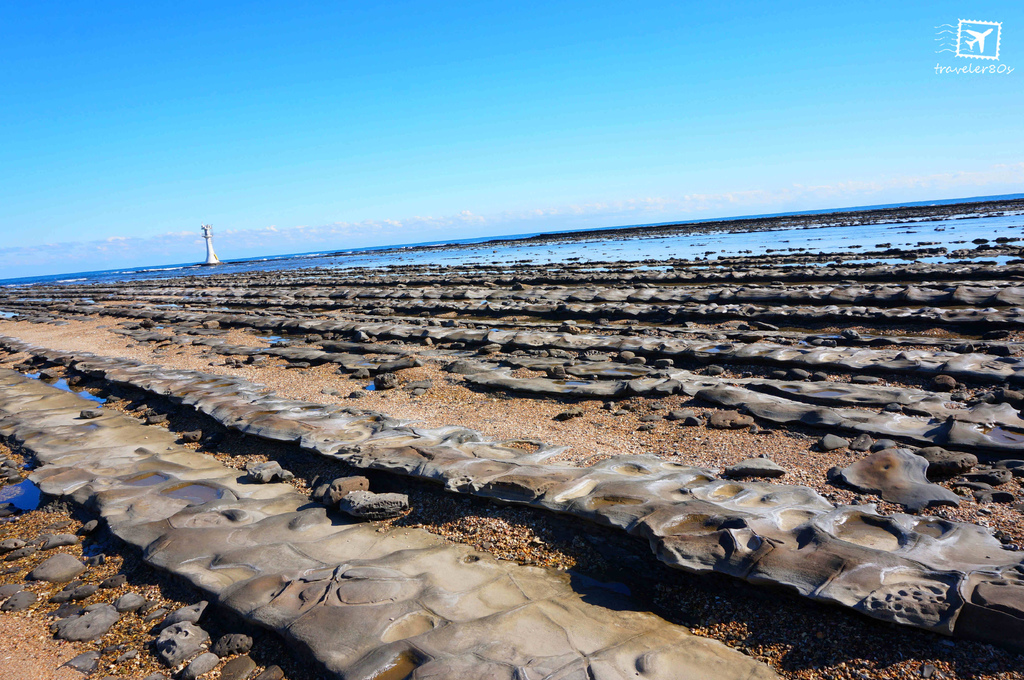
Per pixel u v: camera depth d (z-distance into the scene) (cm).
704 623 523
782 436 881
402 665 486
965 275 2045
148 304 4172
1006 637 420
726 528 574
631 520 618
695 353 1341
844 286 1997
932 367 1061
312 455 964
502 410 1149
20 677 550
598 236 11025
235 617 586
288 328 2342
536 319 2194
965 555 510
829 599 475
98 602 667
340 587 592
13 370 2012
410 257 8475
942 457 713
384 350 1761
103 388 1628
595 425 1019
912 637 449
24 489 1009
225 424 1133
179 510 826
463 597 568
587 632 509
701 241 6353
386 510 762
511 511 712
